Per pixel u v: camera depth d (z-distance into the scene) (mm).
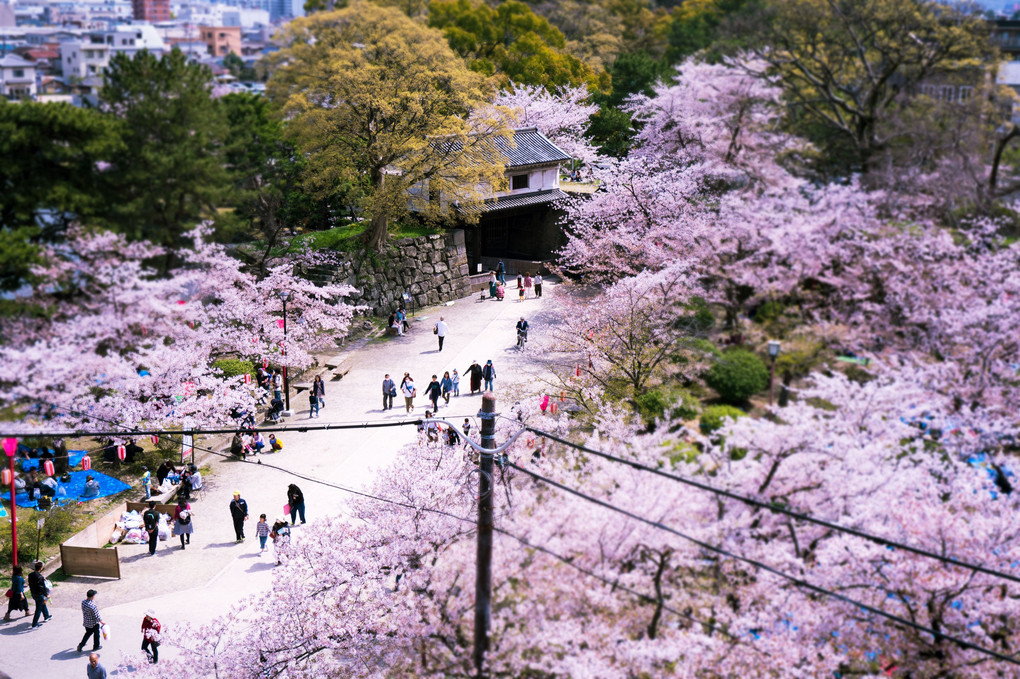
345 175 40688
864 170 21078
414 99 39438
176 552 23516
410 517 17297
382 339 39719
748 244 21516
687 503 14648
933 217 19562
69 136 16172
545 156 49375
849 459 14570
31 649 19141
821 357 18250
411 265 43938
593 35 69812
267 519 25000
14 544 21391
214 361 31109
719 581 14211
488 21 63625
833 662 12680
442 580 15438
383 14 40312
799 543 14547
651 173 31281
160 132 17531
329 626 16156
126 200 17172
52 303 16453
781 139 23766
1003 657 8945
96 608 18828
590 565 14227
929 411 16047
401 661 15180
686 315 21875
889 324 18250
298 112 39344
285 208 38781
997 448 15781
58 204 15977
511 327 40344
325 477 27500
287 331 32531
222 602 20906
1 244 15297
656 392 20344
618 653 13086
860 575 13453
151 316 18359
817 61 22562
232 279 25719
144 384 21766
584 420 21625
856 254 19234
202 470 28125
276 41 40375
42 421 16609
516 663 13242
